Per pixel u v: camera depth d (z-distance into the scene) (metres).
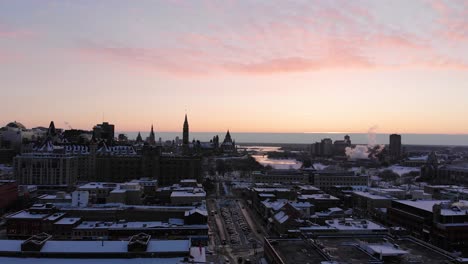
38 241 151.75
